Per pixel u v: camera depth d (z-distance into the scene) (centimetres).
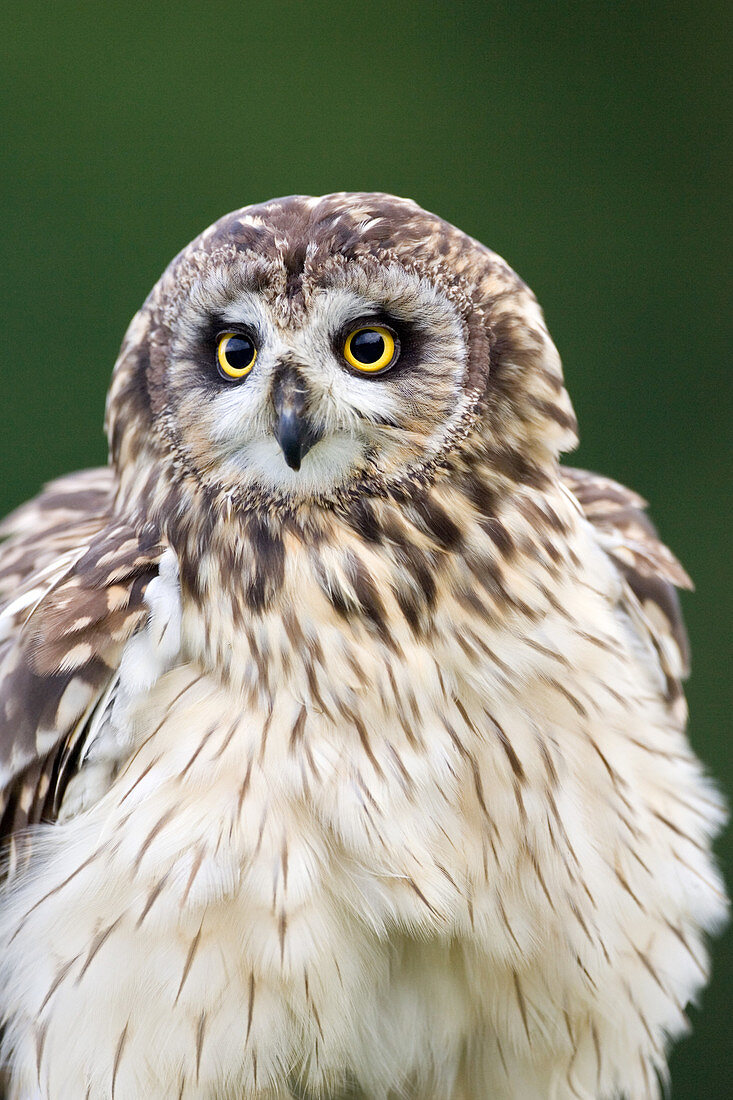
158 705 290
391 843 289
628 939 292
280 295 290
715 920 295
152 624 290
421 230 290
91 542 293
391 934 290
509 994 291
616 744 291
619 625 294
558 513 292
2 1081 293
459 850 289
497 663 290
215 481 291
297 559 290
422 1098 294
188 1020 289
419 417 290
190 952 288
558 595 291
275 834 288
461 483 291
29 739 291
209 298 290
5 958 291
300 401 289
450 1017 292
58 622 290
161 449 292
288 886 288
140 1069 289
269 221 290
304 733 289
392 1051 292
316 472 290
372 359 290
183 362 291
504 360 291
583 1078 294
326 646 290
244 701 290
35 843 291
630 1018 293
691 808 294
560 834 290
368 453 290
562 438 292
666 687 298
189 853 288
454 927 290
